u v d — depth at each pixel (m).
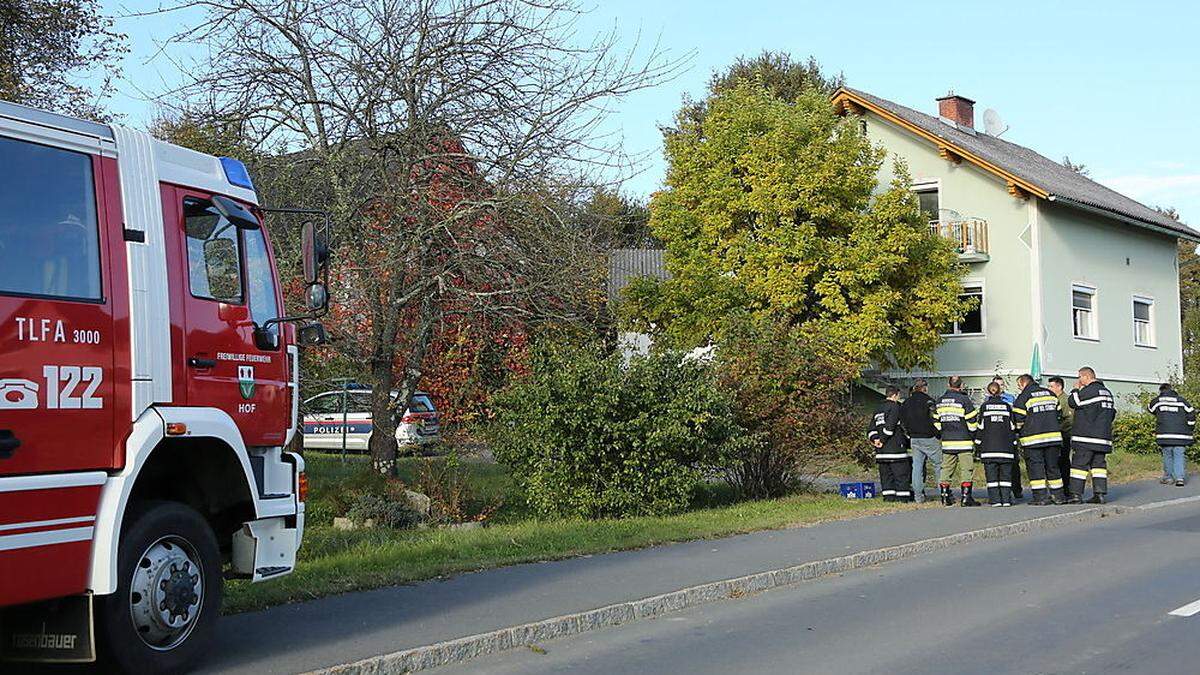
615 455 15.54
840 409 18.19
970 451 16.78
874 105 35.56
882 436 17.55
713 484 19.20
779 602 9.66
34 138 6.12
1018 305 33.56
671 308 29.94
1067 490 17.81
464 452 17.16
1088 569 11.17
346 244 15.19
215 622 6.98
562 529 13.19
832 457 18.38
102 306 6.34
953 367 34.59
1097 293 36.00
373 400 16.16
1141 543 13.17
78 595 6.14
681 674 7.07
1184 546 12.88
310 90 15.20
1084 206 33.91
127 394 6.42
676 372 16.09
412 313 16.25
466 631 7.82
